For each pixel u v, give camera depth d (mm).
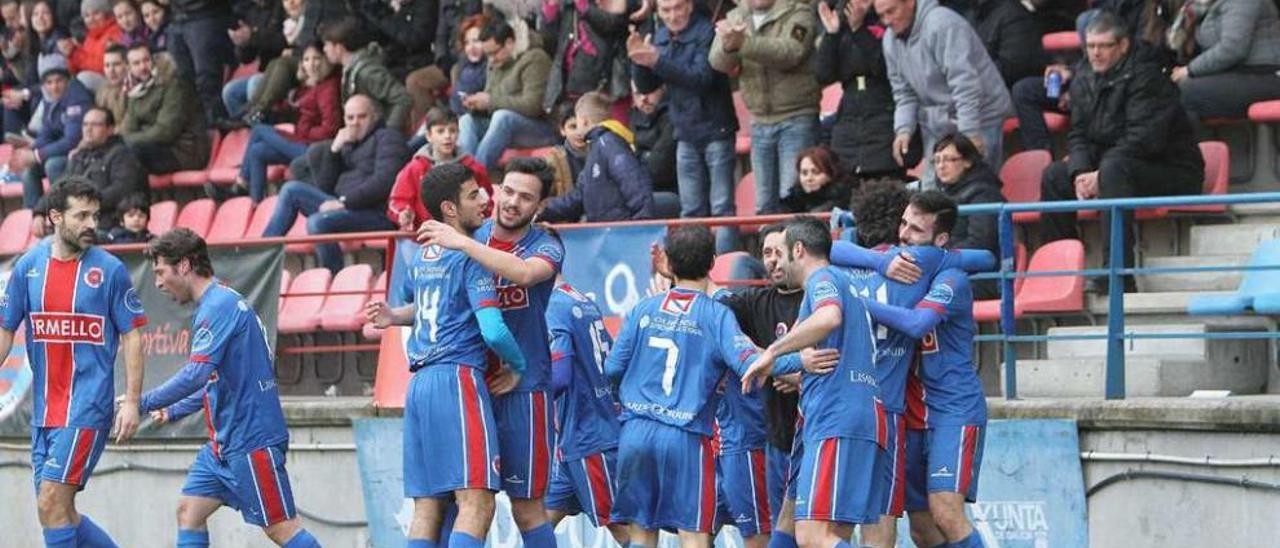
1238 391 38062
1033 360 39156
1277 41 43438
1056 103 45062
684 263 32719
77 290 37062
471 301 30297
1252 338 33875
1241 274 40281
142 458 45156
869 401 30734
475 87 52094
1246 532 32375
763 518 34062
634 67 46969
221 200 58750
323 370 49719
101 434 37406
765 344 33656
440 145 45906
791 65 44656
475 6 55750
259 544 43969
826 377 30578
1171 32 44469
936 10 42812
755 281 39438
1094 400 34969
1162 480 33438
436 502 31219
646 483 32750
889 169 43688
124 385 45406
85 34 63312
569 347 35281
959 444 31859
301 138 55781
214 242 44875
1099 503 34312
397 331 42656
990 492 35375
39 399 37375
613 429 35688
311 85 55531
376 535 41594
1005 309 36750
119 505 45562
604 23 49844
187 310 44969
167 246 35688
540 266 30609
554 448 32125
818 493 30469
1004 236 36562
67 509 37406
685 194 46438
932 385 32188
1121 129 40750
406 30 56531
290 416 43188
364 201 50656
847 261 32719
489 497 30750
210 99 60469
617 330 40812
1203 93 43344
